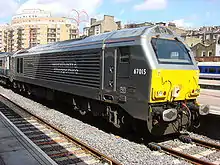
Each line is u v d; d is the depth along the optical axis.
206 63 36.53
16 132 9.11
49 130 9.89
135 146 8.19
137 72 8.06
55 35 92.12
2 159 6.55
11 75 21.73
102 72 9.50
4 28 109.50
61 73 12.60
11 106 15.01
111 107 9.50
